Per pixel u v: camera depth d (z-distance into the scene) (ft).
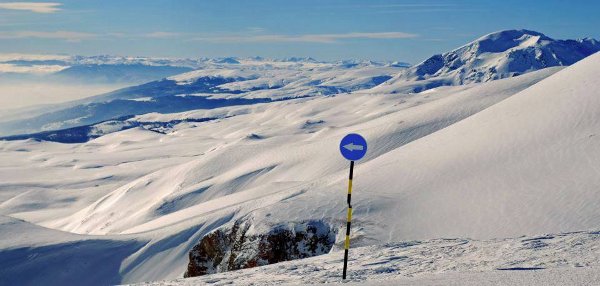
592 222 87.10
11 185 581.53
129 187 386.32
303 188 173.68
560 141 127.44
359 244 101.50
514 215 98.07
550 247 45.24
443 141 164.35
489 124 162.20
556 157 120.06
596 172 106.83
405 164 152.05
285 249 111.14
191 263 125.59
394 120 353.72
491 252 46.70
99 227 322.75
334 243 108.37
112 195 389.60
